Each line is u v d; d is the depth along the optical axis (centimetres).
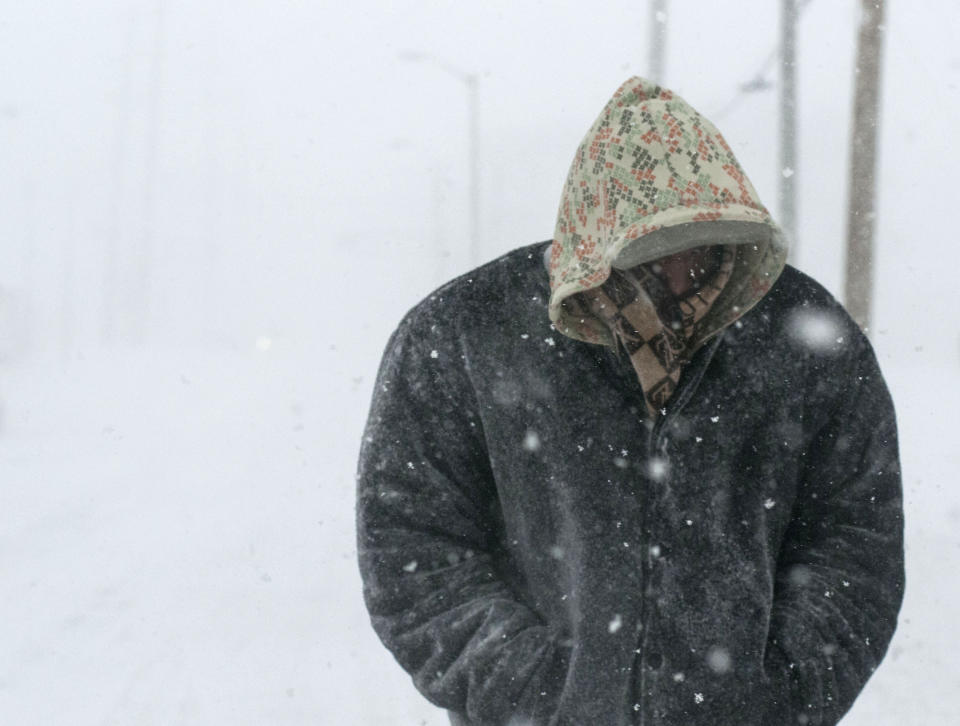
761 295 192
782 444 198
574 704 191
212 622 712
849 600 200
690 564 192
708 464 193
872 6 1047
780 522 200
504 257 209
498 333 202
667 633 191
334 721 537
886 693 551
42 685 615
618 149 180
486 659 193
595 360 198
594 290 193
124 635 698
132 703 580
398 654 201
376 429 206
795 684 193
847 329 207
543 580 201
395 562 201
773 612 199
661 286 190
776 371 199
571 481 195
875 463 206
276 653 644
